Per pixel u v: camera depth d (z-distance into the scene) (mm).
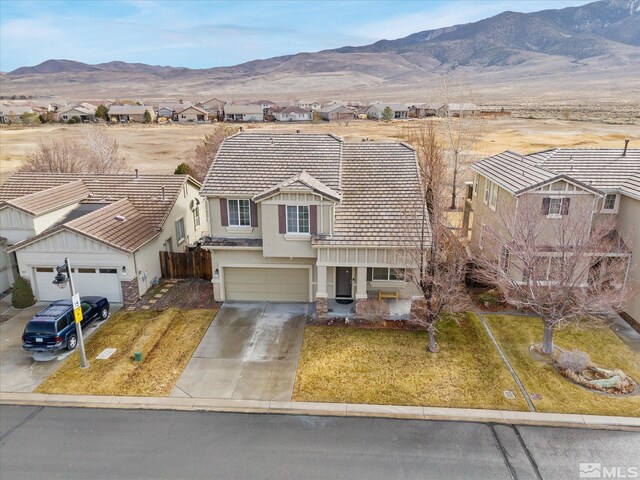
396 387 17031
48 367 18422
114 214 26188
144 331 21188
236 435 14703
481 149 66938
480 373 17812
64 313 19484
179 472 13195
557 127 97000
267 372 18000
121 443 14383
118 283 23828
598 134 84438
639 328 20844
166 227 28312
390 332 20922
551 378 17469
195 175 46656
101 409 16016
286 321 22031
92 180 31156
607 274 21062
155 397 16562
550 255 20156
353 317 22234
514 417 15398
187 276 27562
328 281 23625
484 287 25078
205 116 149750
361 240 21312
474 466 13375
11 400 16469
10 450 14078
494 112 126250
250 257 23359
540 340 20141
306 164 24453
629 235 22531
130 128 124938
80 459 13727
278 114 146500
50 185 30234
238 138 26484
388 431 14844
